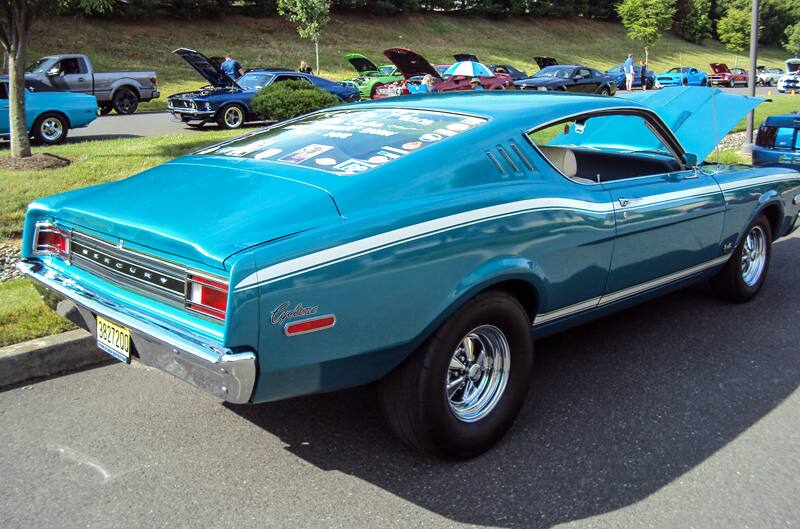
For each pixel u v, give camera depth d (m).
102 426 3.49
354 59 25.34
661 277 4.25
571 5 61.12
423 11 51.34
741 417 3.58
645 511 2.80
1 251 6.50
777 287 5.73
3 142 14.02
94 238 3.02
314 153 3.23
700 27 68.62
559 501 2.87
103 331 3.10
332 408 3.70
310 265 2.54
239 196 2.85
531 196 3.28
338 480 3.02
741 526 2.71
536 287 3.33
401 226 2.79
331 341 2.64
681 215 4.17
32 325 4.26
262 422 3.54
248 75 18.23
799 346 4.51
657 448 3.28
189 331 2.55
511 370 3.27
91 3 10.30
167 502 2.86
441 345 2.93
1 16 9.36
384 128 3.45
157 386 3.96
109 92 20.19
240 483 3.00
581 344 4.54
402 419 2.98
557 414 3.61
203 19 37.62
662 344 4.54
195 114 16.06
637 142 4.77
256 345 2.47
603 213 3.61
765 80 47.56
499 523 2.73
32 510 2.80
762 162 8.17
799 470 3.10
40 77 18.59
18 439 3.36
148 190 3.14
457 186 3.08
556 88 26.30
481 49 47.69
